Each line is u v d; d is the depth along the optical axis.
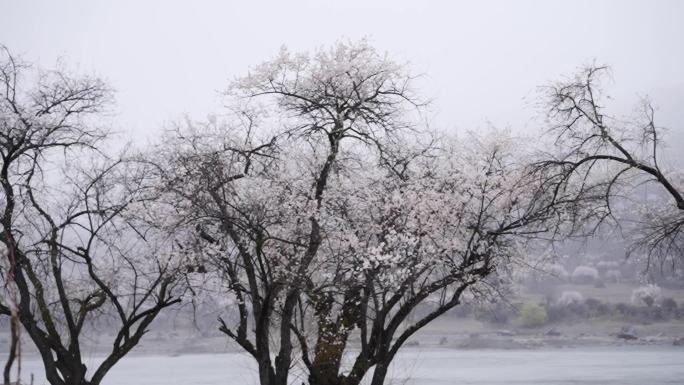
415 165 20.23
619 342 87.62
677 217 18.66
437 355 77.56
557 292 102.12
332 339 18.56
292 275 17.19
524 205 19.47
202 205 17.16
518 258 19.36
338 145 19.17
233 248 18.56
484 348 83.50
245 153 19.14
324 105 19.16
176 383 53.84
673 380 53.69
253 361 58.00
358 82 19.53
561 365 68.00
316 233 17.48
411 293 19.02
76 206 19.39
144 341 82.31
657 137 17.72
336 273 17.64
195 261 18.39
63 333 22.70
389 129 19.47
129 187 19.20
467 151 20.34
